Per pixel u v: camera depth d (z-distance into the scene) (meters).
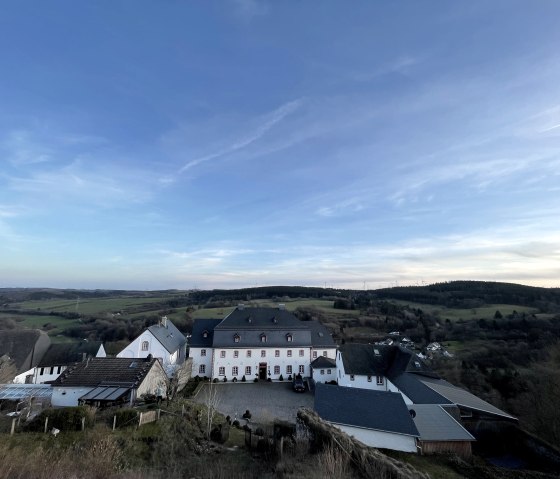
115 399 27.58
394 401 27.16
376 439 24.55
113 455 16.03
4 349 46.50
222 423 24.36
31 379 45.75
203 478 14.84
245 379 47.44
